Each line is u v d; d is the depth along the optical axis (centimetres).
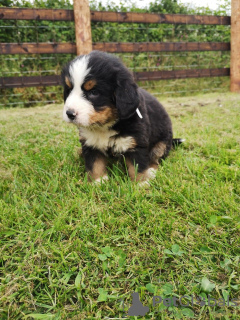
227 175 56
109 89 53
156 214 44
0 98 159
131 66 183
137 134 57
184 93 188
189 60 199
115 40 179
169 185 52
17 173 61
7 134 91
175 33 194
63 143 80
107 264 36
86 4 147
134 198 49
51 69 168
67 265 36
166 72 173
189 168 60
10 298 32
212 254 37
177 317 31
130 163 59
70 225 42
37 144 81
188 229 41
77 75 52
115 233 41
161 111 69
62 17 148
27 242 39
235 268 35
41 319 30
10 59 159
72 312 31
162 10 194
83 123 52
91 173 59
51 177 57
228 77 204
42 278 35
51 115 122
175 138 80
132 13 160
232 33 181
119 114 53
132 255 37
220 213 44
